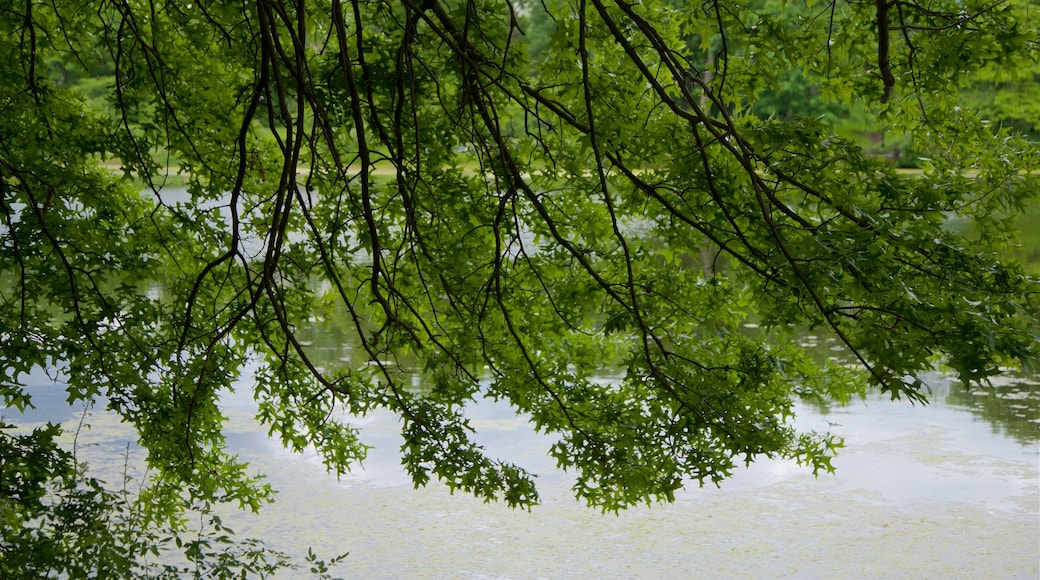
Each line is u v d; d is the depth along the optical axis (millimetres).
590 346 5992
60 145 5785
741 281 4617
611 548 9070
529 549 9031
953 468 10781
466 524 9555
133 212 6441
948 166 4750
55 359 5312
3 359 5098
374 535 9172
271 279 3656
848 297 3639
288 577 8227
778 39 4480
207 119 5934
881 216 3705
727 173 4504
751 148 3906
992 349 3252
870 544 9047
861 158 4129
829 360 5984
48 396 12656
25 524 7328
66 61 5660
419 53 5090
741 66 4746
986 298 3613
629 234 6645
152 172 6062
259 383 6426
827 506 9945
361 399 5445
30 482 5277
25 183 4559
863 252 3432
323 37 5707
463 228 5508
